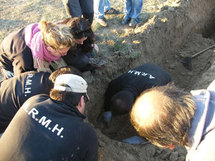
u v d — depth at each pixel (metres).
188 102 1.08
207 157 1.02
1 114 2.05
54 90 1.60
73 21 2.27
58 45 1.95
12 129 1.49
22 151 1.39
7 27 4.21
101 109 3.38
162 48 4.39
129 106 2.22
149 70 2.60
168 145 1.19
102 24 4.15
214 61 4.16
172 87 1.19
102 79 3.31
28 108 1.55
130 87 2.43
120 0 4.92
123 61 3.58
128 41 3.82
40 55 2.11
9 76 2.60
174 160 2.80
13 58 2.23
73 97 1.59
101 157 2.59
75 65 2.73
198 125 1.06
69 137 1.43
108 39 3.88
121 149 2.80
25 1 4.97
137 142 2.96
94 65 3.23
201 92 1.25
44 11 4.61
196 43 4.98
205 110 1.07
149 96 1.14
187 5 4.77
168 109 1.06
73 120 1.50
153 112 1.08
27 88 1.99
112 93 2.70
